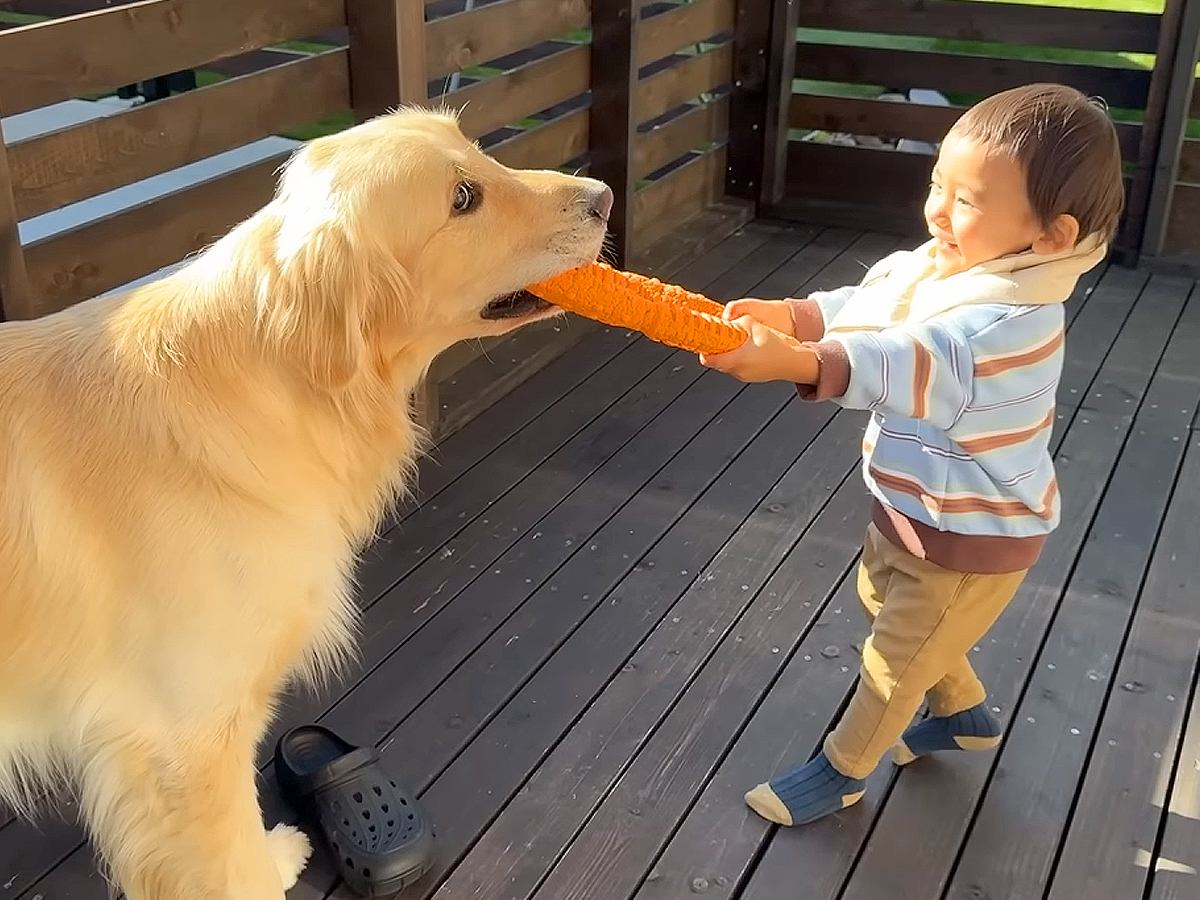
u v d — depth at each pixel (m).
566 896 1.96
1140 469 3.25
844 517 3.03
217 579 1.57
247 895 1.73
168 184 3.79
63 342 1.62
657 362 3.84
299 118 2.85
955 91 4.91
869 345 1.69
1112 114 5.00
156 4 2.42
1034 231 1.74
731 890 1.97
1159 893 1.97
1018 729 2.32
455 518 2.96
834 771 2.07
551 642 2.54
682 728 2.32
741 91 5.06
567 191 1.76
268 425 1.61
